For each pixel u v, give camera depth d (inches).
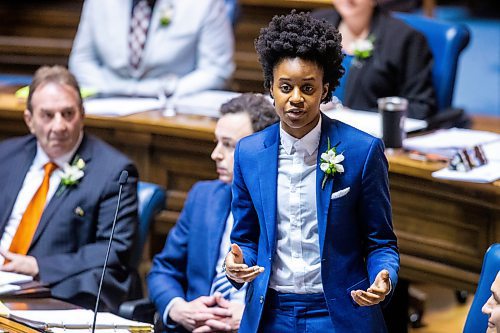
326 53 281.1
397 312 464.8
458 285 415.8
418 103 525.7
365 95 536.1
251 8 738.8
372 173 291.6
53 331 321.1
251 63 745.6
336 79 290.4
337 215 291.9
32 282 378.9
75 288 409.4
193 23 584.4
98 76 594.9
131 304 380.5
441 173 406.0
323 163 289.7
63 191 426.0
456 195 407.5
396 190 425.7
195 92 573.0
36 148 440.5
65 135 424.2
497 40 1141.7
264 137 299.9
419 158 423.5
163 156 504.7
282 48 279.4
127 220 420.2
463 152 410.0
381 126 440.1
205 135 485.1
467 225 408.8
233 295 380.2
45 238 422.3
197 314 373.7
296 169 293.9
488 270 315.6
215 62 585.9
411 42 533.6
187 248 395.2
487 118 815.1
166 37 584.4
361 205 294.8
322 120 296.8
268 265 296.5
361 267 299.3
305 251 295.3
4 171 440.1
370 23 543.8
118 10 591.5
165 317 385.7
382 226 295.4
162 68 587.2
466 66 1012.5
